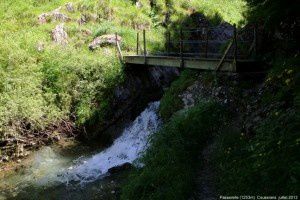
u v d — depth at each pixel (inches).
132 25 1016.9
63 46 845.8
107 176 516.7
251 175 295.1
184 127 454.0
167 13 1095.6
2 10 1018.1
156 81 782.5
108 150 632.4
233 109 471.8
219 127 450.0
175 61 613.0
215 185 343.9
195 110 474.6
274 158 287.4
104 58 783.1
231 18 1245.7
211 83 540.1
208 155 406.6
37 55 790.5
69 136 684.1
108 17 1011.3
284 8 382.6
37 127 651.5
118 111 719.7
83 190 481.1
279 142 296.4
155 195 350.0
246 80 492.7
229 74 515.8
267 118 353.7
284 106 346.6
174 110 582.6
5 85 658.2
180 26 1080.2
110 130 700.7
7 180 526.3
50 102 697.6
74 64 738.8
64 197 466.9
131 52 893.2
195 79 597.6
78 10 1008.9
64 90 722.8
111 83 732.0
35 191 489.4
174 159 397.7
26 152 613.0
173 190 344.8
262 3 442.6
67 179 519.8
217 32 1104.2
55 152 622.5
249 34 560.1
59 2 1063.6
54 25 946.7
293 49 434.9
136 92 747.4
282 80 384.8
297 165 259.9
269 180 273.3
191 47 1019.3
